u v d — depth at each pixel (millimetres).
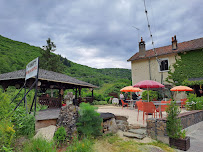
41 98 10414
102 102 16859
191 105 8688
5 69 29719
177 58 15281
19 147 3664
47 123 5473
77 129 4492
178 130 4242
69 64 70062
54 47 28516
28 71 6980
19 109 5336
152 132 4824
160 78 16344
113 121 5664
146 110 6637
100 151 3713
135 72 18484
